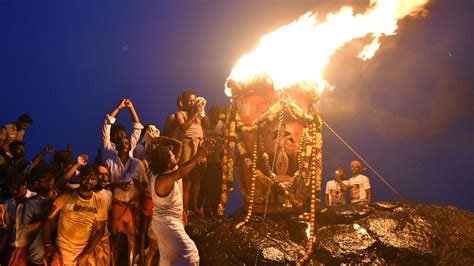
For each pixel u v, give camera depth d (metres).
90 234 7.50
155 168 7.13
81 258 7.42
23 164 9.40
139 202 8.15
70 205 7.39
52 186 7.69
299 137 8.36
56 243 7.42
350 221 8.41
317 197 8.40
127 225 8.00
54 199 7.41
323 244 8.02
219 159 9.52
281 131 8.30
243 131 8.34
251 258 7.66
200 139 8.97
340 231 8.22
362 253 7.96
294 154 8.34
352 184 10.70
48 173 7.64
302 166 8.32
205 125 9.50
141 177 8.19
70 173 8.01
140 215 8.14
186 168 6.89
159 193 6.98
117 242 8.05
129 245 8.01
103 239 7.69
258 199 8.39
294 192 8.33
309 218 8.30
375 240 8.07
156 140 8.65
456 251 8.09
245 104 8.40
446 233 8.27
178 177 6.90
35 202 7.56
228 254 7.80
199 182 9.20
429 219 8.43
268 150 8.32
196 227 8.28
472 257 8.06
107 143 8.29
